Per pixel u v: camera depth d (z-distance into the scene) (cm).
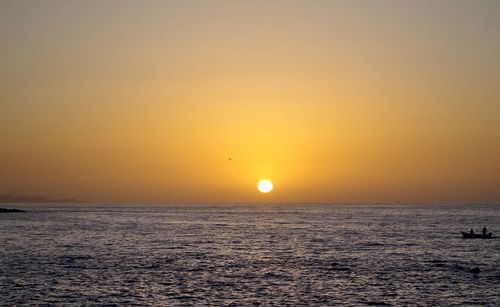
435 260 6975
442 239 9925
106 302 4497
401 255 7531
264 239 10112
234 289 5034
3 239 9588
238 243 9306
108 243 9069
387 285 5231
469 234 10100
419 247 8550
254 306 4419
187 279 5503
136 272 5891
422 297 4734
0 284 5125
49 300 4538
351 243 9281
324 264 6625
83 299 4584
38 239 9656
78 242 9175
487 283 5322
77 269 6044
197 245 8894
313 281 5434
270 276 5719
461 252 7856
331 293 4881
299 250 8200
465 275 5766
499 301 4591
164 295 4766
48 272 5806
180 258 7138
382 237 10481
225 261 6875
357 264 6619
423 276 5712
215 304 4472
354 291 4966
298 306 4425
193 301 4562
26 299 4556
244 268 6269
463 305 4462
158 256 7325
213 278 5575
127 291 4906
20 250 7850
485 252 7844
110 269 6078
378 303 4528
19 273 5719
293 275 5788
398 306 4431
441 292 4922
